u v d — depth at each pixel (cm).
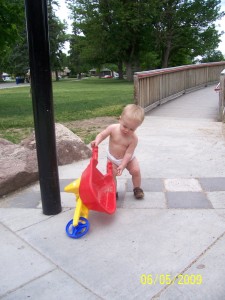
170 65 5416
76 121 938
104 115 1028
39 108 326
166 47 4512
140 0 4047
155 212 351
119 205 370
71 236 306
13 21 1333
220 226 318
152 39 4338
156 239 299
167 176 459
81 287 242
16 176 422
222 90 861
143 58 4772
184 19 4297
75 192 322
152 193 402
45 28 315
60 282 248
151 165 507
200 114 998
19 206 379
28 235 313
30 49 318
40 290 240
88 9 4331
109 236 307
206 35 4509
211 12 4312
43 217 350
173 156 550
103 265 266
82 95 1875
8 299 232
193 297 229
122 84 3319
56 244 297
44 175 343
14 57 5862
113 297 231
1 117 1086
